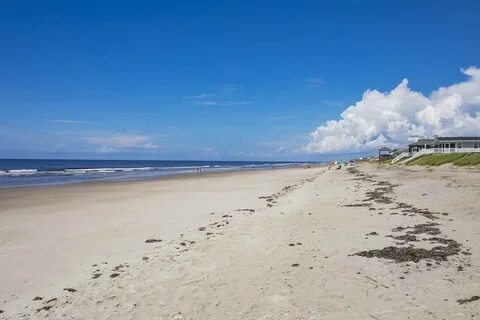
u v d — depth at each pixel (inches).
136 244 575.2
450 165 2605.8
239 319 294.4
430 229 557.9
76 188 1633.9
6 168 4726.9
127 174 3139.8
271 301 322.3
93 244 583.5
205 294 345.1
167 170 4286.4
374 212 735.7
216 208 951.6
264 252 469.4
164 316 306.2
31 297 375.6
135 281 394.0
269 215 762.8
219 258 456.1
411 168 2893.7
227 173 3297.2
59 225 748.0
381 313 289.6
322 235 543.5
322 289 341.1
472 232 527.5
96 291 373.1
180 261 455.2
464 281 342.6
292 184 1798.7
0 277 435.5
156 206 1010.7
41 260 499.5
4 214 893.8
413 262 405.1
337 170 3304.6
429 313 284.2
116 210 941.2
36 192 1444.4
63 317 318.7
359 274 374.6
